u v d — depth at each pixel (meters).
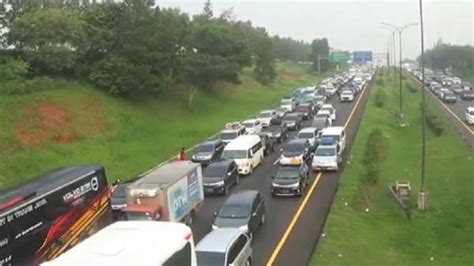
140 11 63.66
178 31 71.00
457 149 48.47
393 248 25.09
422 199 30.92
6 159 37.28
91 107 53.84
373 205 31.58
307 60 195.50
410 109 80.75
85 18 63.34
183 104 71.12
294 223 27.36
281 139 53.09
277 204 31.23
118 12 64.50
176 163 29.48
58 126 46.97
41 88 51.59
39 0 61.59
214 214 28.17
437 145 52.12
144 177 26.86
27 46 56.16
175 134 56.97
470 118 65.00
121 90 60.25
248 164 39.41
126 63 60.78
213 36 80.69
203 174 34.53
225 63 76.62
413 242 26.25
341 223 27.05
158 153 47.94
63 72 59.84
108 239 12.97
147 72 61.38
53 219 22.03
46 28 55.66
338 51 170.00
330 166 38.31
